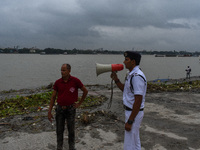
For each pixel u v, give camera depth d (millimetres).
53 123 5328
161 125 5324
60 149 3605
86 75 27031
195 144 4211
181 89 10750
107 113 6184
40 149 3941
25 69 37844
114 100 8289
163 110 6773
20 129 4898
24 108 6930
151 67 49156
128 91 2840
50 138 4418
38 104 7590
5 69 37562
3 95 10938
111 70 3236
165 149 3998
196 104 7633
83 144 4184
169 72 35344
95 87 12703
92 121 5477
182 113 6445
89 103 7605
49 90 12250
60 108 3531
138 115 2791
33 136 4504
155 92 10117
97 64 3252
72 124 3596
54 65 51938
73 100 3557
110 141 4332
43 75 27500
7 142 4195
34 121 5488
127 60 2855
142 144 4203
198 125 5336
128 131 2795
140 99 2654
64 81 3531
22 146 4043
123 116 5984
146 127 5172
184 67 51250
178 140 4398
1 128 4965
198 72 36719
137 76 2695
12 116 6027
